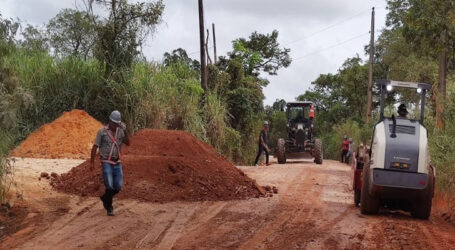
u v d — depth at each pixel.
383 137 11.91
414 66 34.59
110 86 23.36
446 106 17.39
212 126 26.47
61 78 23.98
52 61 24.55
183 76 26.92
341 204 13.59
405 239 9.32
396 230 10.16
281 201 13.33
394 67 40.75
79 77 24.16
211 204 12.41
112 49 24.55
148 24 24.59
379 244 8.91
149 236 9.21
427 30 19.09
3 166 10.94
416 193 11.66
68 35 34.06
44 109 23.31
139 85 23.42
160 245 8.62
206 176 13.75
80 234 9.23
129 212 11.09
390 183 11.66
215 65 37.03
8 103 10.57
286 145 32.75
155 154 14.86
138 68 24.19
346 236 9.49
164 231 9.60
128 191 12.59
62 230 9.48
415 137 11.88
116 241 8.83
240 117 34.34
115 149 10.86
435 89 20.25
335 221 10.97
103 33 24.42
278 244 8.80
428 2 18.78
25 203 11.34
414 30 21.28
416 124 12.27
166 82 24.64
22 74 22.23
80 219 10.34
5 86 10.83
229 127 29.77
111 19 24.58
